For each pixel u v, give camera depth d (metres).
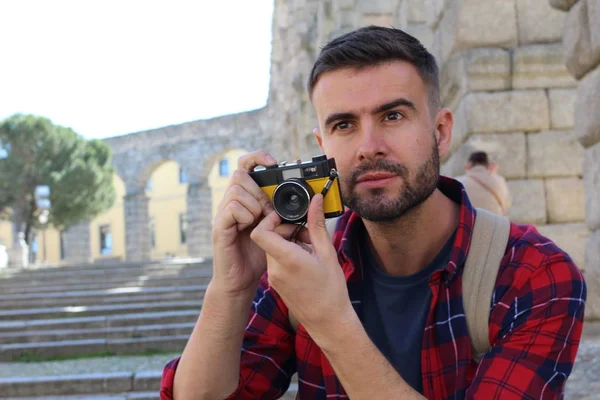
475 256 1.33
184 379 1.38
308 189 1.25
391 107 1.31
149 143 31.34
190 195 30.23
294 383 4.96
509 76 6.22
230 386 1.39
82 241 34.00
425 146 1.34
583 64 3.92
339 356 1.17
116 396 5.28
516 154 6.20
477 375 1.24
